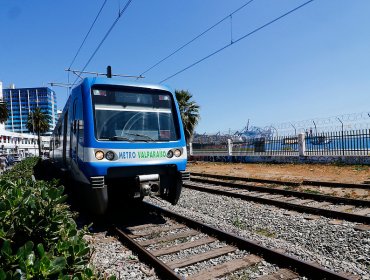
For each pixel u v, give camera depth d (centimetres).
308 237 558
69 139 798
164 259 475
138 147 652
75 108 725
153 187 660
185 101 2917
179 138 719
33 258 192
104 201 620
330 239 538
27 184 399
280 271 414
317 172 1459
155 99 723
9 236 230
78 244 246
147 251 477
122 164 630
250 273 415
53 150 1358
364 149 1592
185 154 718
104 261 470
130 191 671
